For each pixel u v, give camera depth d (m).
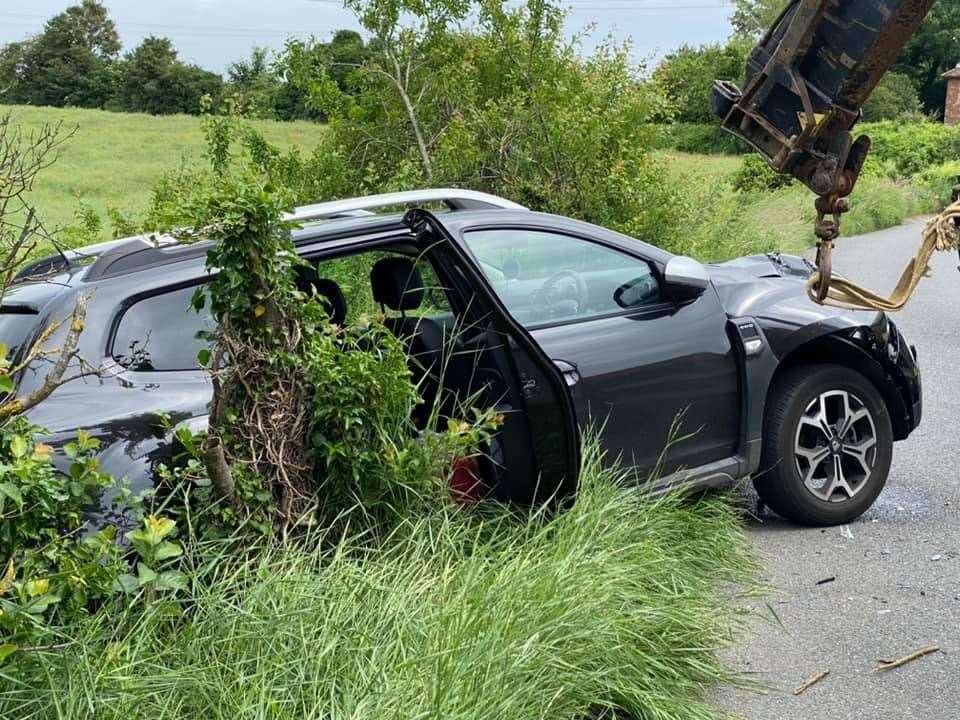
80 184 37.75
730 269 6.07
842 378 5.68
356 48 12.82
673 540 4.77
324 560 3.95
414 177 11.28
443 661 3.15
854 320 5.70
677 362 5.15
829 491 5.66
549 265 5.04
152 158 49.00
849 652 4.20
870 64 3.30
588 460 4.61
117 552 3.28
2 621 2.81
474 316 4.68
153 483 3.77
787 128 3.49
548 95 11.44
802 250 19.84
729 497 5.41
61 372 3.13
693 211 13.66
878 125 53.84
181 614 3.27
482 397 4.64
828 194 3.42
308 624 3.32
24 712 2.89
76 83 75.12
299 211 4.83
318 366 4.03
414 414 4.82
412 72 12.45
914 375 6.00
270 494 3.88
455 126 11.53
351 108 12.31
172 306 4.25
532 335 4.85
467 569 3.77
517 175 11.36
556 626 3.48
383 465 4.20
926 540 5.43
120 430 3.85
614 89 12.37
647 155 12.63
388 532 4.20
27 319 4.15
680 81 13.27
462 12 12.29
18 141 3.68
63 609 3.16
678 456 5.19
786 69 3.41
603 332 5.01
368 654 3.25
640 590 4.06
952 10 83.50
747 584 4.84
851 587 4.84
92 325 4.05
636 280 5.27
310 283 4.75
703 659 3.99
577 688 3.41
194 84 74.62
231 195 3.79
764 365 5.41
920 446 7.27
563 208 11.23
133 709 2.97
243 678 3.07
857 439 5.79
